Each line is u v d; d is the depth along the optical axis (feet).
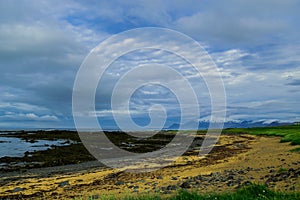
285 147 111.34
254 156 88.74
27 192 57.77
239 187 42.24
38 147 173.17
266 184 41.50
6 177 84.94
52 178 78.33
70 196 49.55
